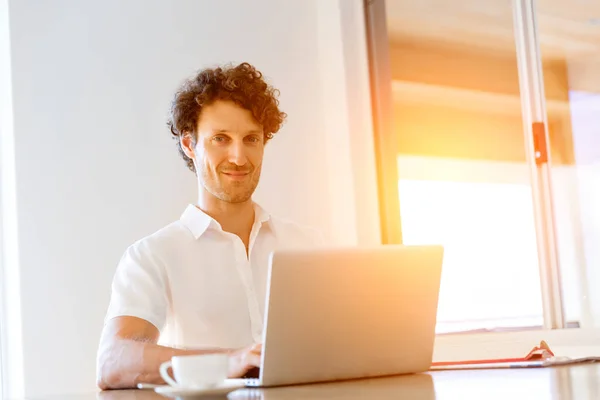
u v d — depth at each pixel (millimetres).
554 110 3078
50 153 3133
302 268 1465
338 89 3748
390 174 3666
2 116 3193
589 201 2955
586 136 2969
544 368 1610
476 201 3297
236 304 2338
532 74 3143
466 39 3381
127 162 3266
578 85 3002
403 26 3633
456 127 3400
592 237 2932
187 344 2287
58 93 3176
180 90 2436
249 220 2451
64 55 3205
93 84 3244
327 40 3809
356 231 3670
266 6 3691
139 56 3350
